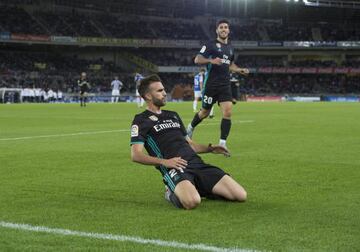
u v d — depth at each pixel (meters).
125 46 83.31
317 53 93.88
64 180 9.46
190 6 92.25
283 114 33.84
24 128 21.70
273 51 94.75
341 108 45.00
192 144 7.90
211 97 14.11
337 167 10.96
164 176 7.34
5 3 78.69
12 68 76.75
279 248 5.23
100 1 85.38
